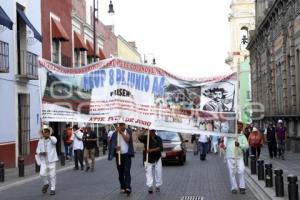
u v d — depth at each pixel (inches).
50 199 549.0
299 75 1251.2
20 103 1066.7
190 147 1581.0
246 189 611.8
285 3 1358.3
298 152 1263.5
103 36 2031.3
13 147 988.6
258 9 2054.6
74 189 630.5
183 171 845.8
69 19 1478.8
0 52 928.9
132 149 576.7
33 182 730.2
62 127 1371.8
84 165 986.1
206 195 561.6
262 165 692.1
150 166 585.3
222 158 1173.7
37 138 1127.6
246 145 574.6
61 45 1382.9
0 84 940.0
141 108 519.8
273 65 1673.2
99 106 514.6
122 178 581.9
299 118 1224.2
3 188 661.9
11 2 997.8
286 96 1417.3
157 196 556.7
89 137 882.1
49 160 585.0
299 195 521.3
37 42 1149.7
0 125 934.4
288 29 1343.5
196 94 525.3
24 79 1040.2
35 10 1152.8
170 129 523.2
